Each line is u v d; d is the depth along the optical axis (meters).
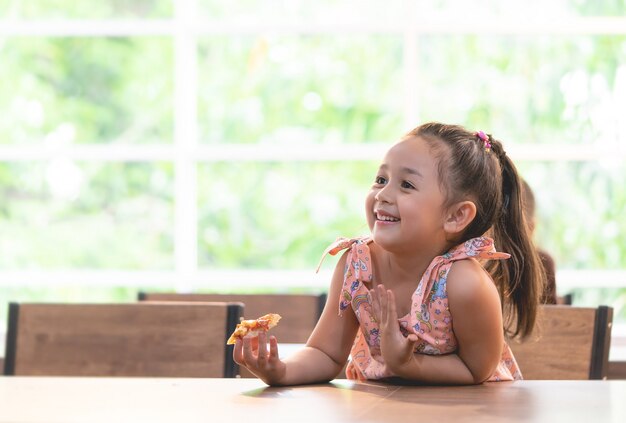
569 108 4.77
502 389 1.59
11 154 4.90
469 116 4.80
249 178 4.93
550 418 1.29
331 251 1.88
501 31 4.70
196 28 4.84
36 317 2.76
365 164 4.89
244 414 1.34
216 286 4.88
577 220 4.72
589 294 4.68
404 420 1.28
